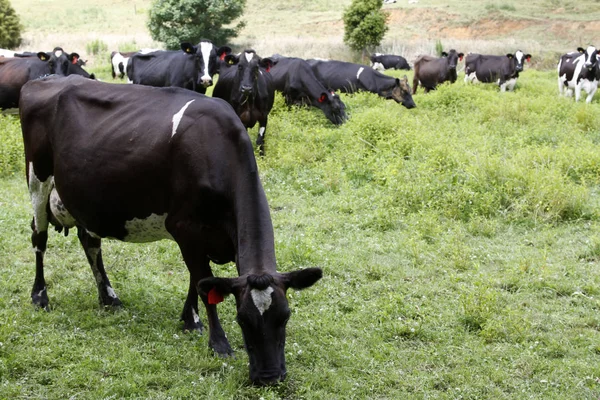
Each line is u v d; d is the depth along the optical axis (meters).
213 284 4.55
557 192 8.98
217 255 5.47
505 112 14.84
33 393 4.81
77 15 49.34
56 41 38.50
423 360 5.50
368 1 37.00
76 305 6.29
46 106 6.05
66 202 5.93
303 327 5.96
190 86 13.30
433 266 7.46
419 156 10.95
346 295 6.73
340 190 10.04
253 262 4.75
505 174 9.66
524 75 27.48
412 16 45.50
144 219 5.62
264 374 4.46
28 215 8.69
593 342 5.77
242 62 11.64
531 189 9.16
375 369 5.32
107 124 5.69
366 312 6.35
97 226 5.86
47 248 7.80
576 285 6.93
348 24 37.69
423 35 42.81
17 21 37.81
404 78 17.53
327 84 18.31
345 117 14.43
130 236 5.86
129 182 5.48
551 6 44.88
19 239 7.95
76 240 8.02
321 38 42.06
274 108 14.69
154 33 38.25
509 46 35.78
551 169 9.75
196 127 5.31
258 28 45.66
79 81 6.18
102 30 44.34
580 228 8.60
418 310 6.35
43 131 6.07
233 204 5.11
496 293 6.42
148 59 14.99
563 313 6.40
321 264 7.42
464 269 7.44
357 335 5.93
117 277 7.01
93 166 5.62
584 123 14.48
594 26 40.50
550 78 26.88
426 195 9.25
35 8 51.69
